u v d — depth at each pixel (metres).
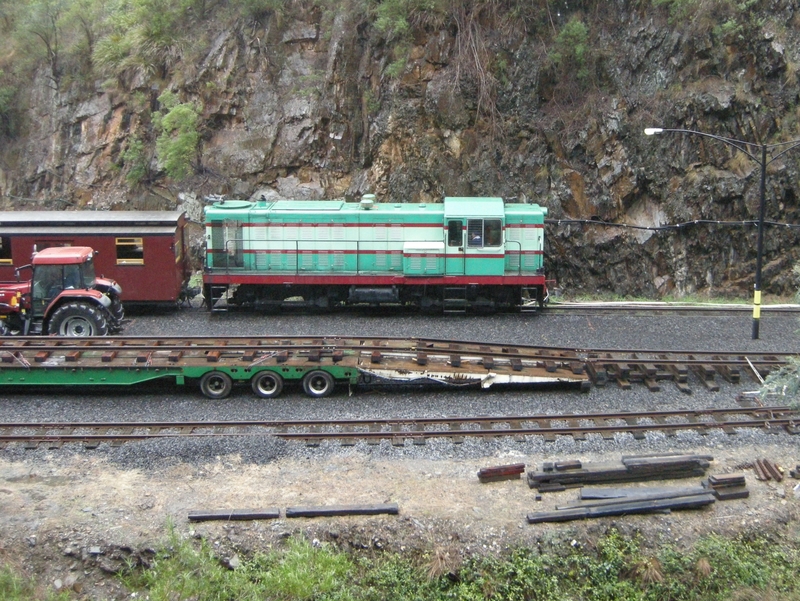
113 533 10.46
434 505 11.16
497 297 21.91
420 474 11.97
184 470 11.95
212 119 28.52
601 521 11.06
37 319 17.52
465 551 10.52
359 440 13.01
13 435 12.95
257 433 13.17
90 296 17.03
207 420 14.02
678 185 25.36
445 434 13.15
